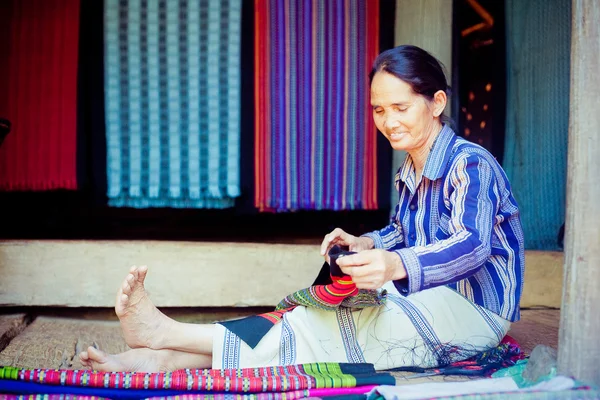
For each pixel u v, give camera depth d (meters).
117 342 2.71
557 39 3.59
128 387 1.64
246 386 1.63
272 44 3.27
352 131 3.36
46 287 3.05
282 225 4.69
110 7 3.18
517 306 1.95
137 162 3.25
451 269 1.62
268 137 3.30
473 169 1.79
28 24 3.19
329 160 3.35
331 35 3.31
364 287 1.56
